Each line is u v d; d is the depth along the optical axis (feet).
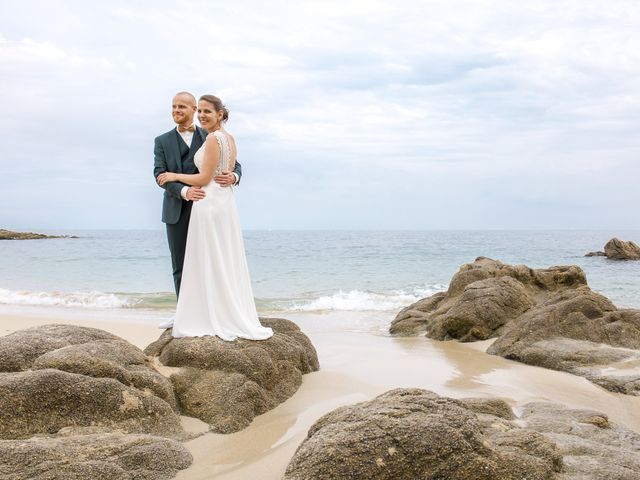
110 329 38.27
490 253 141.18
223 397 18.58
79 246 172.04
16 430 14.49
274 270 93.97
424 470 12.10
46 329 19.19
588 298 34.88
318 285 75.51
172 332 21.88
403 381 24.50
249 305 23.06
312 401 20.81
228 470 14.47
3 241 223.30
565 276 44.91
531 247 171.83
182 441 16.42
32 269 93.35
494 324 37.81
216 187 21.89
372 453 12.19
